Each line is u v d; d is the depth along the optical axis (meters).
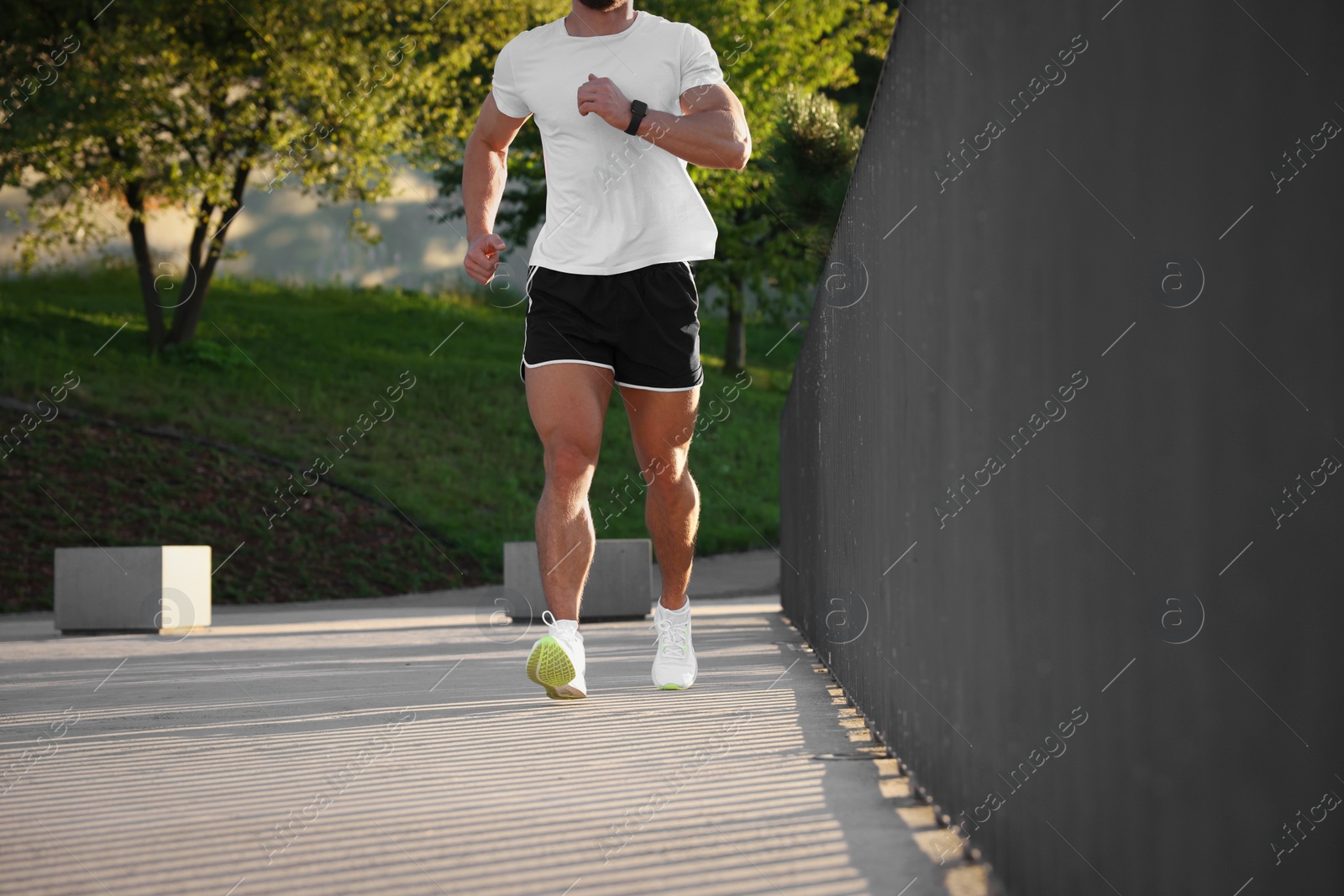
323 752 5.11
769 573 33.38
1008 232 2.96
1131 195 2.06
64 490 32.28
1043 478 2.64
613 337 6.16
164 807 4.00
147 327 41.75
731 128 5.88
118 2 33.72
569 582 6.07
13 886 3.04
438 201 51.53
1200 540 1.82
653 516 6.94
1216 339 1.75
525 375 6.25
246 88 36.81
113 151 35.62
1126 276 2.10
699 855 3.29
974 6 3.34
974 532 3.32
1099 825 2.28
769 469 44.25
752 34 34.09
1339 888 1.50
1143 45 2.00
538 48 6.22
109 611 17.44
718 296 49.09
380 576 31.70
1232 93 1.69
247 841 3.51
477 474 39.06
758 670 8.71
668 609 7.32
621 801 4.04
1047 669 2.62
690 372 6.38
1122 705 2.15
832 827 3.64
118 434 35.59
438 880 3.04
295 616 22.45
